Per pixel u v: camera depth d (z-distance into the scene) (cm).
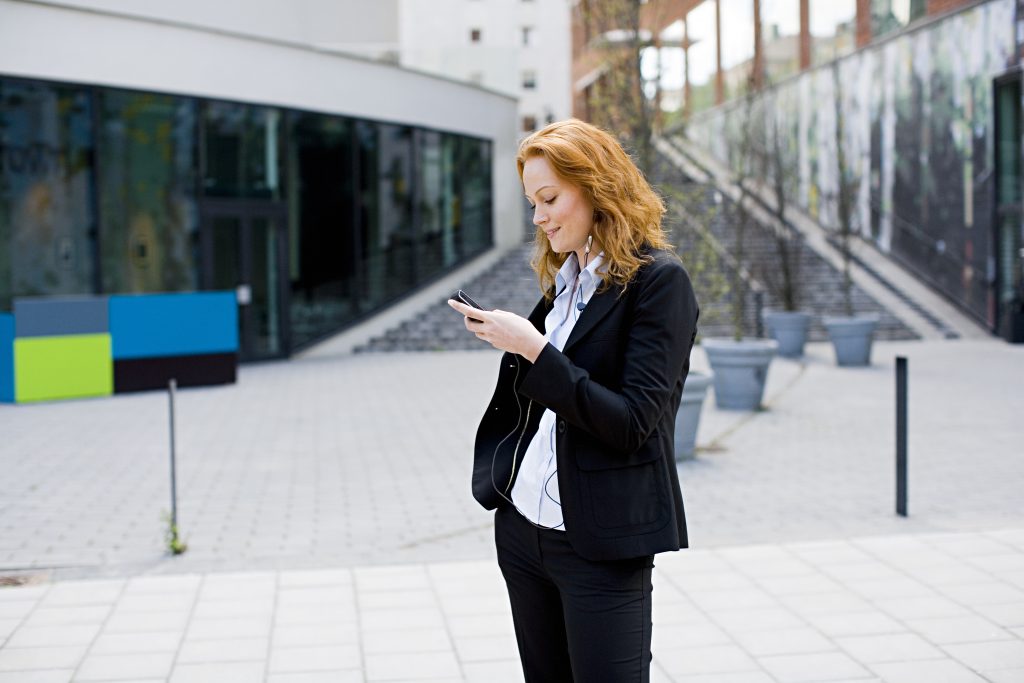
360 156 1825
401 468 814
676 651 396
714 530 602
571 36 2833
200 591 481
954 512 638
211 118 1591
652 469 210
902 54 1959
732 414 1067
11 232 1375
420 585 489
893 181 2019
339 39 2277
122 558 559
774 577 488
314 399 1227
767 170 2116
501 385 229
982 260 1780
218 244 1608
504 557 231
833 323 1467
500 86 2144
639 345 205
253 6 1945
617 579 209
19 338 1196
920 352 1611
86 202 1450
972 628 413
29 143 1388
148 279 1523
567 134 211
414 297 1931
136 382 1291
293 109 1698
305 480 770
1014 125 1695
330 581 496
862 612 436
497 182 2142
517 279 2041
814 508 656
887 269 2022
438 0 3112
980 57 1733
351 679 375
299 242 1730
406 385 1355
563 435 208
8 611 453
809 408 1098
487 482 226
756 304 1730
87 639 417
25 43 1368
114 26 1457
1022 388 1205
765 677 369
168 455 871
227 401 1213
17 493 729
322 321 1778
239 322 1634
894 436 923
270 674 379
